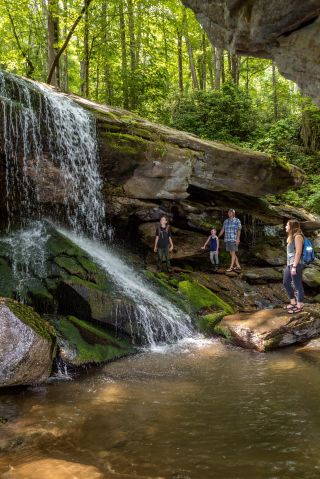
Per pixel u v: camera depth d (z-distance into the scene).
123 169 9.96
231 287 10.30
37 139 8.53
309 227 12.91
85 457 3.35
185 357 6.29
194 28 22.11
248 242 12.55
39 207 9.00
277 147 18.09
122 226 10.80
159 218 11.00
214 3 4.68
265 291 10.46
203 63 24.05
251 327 7.03
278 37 4.41
